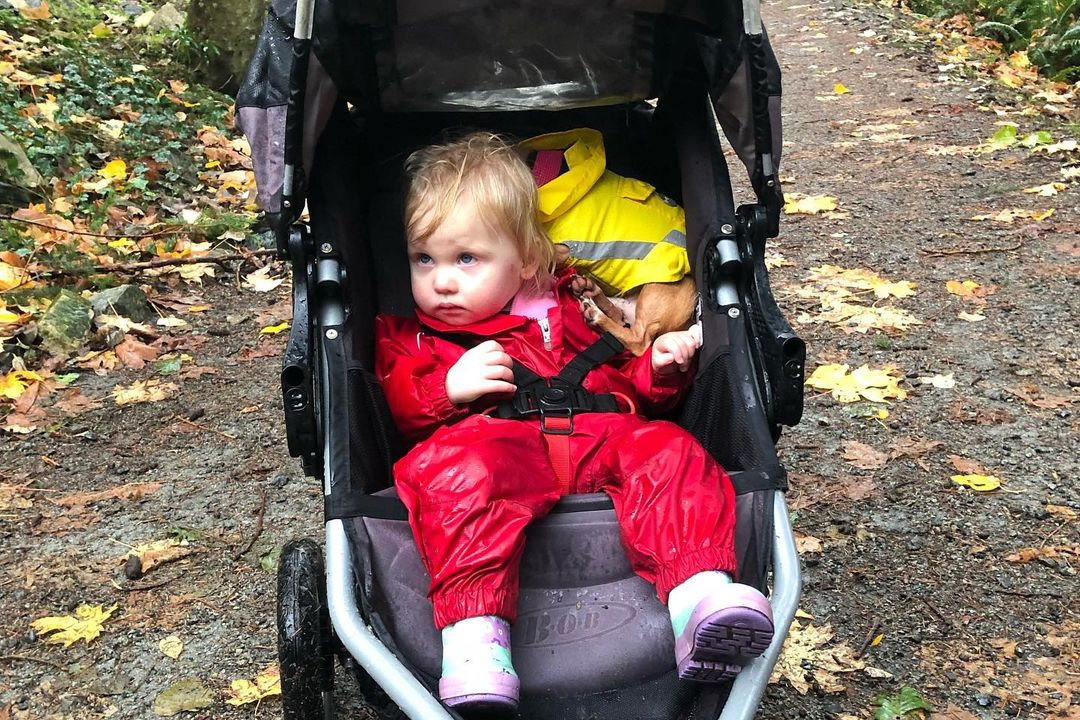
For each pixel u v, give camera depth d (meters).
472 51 1.47
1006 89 4.12
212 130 3.32
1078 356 2.16
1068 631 1.49
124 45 3.78
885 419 1.99
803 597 1.57
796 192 3.18
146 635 1.54
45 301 2.39
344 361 1.23
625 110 1.63
